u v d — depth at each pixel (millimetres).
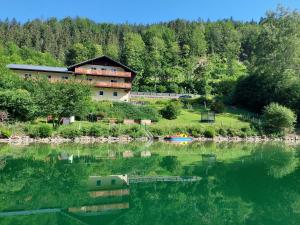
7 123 36719
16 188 14570
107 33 163375
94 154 26812
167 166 21562
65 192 14070
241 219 10742
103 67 59625
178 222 10391
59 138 36656
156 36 149125
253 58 67750
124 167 20969
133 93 72125
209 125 46906
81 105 39969
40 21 169250
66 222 10109
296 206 12367
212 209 11883
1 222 9969
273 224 10398
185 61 115188
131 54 109562
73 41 144875
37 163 21625
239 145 38406
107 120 45188
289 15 61375
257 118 55062
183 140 42125
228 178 17641
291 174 19016
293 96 54594
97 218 10633
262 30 64125
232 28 186875
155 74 99125
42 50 132125
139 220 10492
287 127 48719
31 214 10875
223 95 77875
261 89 60812
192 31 165000
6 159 22953
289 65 58531
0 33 134875
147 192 14383
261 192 14516
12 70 55812
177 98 68562
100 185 15625
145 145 35594
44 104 38406
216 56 141375
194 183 16312
